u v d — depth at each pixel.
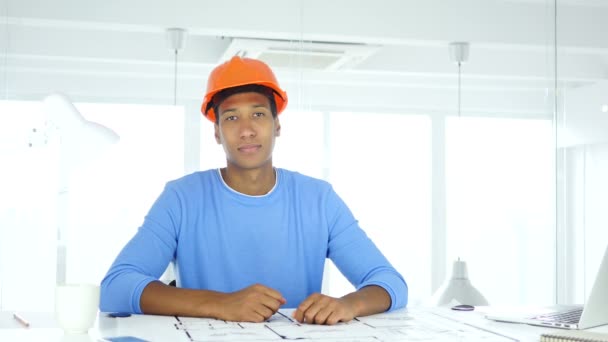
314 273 1.96
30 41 2.93
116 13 3.01
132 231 2.87
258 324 1.45
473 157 3.21
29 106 2.90
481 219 3.17
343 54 3.22
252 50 3.15
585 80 3.39
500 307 1.82
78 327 1.32
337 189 3.09
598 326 1.40
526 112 3.33
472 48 3.32
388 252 3.06
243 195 1.91
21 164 2.84
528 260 3.18
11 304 2.78
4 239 2.79
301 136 3.13
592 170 3.32
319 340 1.25
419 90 3.23
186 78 3.05
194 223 1.90
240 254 1.90
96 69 2.97
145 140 2.96
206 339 1.26
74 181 2.84
